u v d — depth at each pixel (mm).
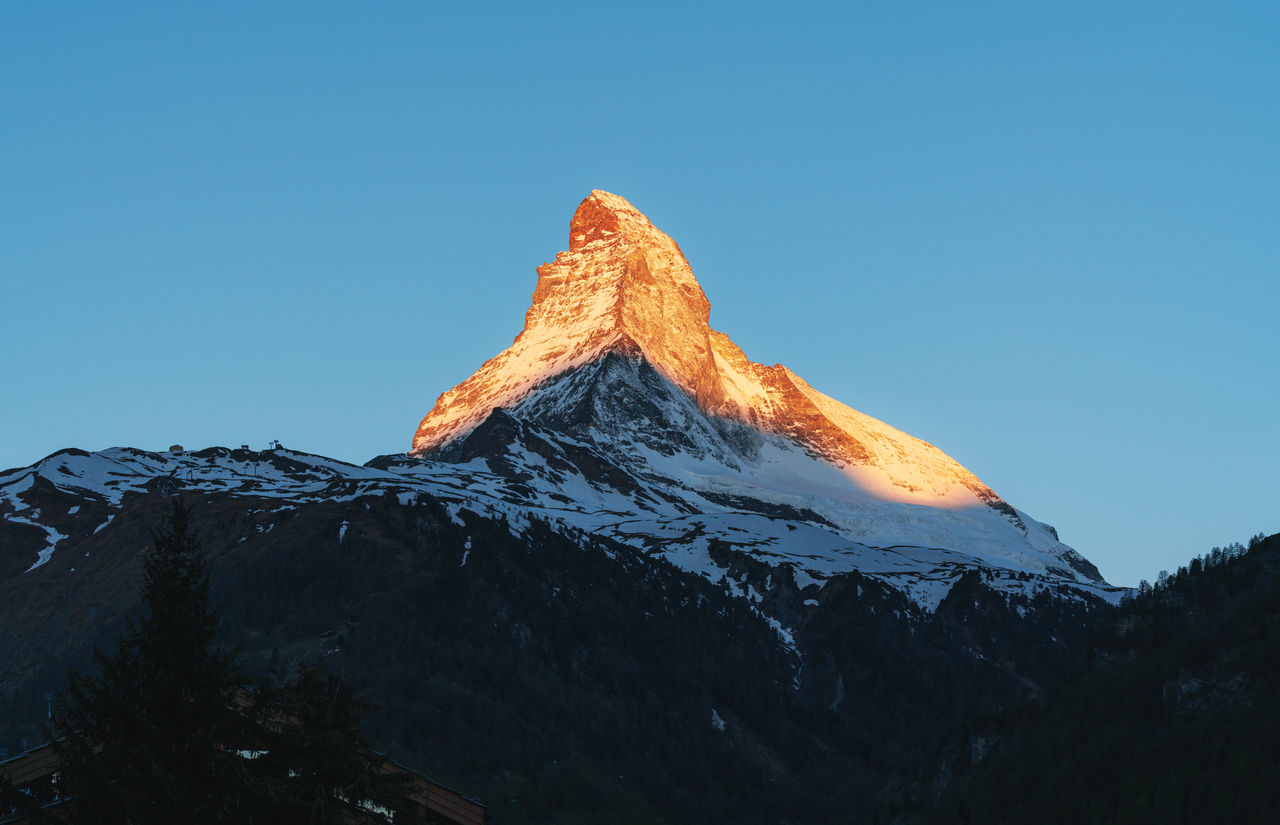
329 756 132250
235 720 130125
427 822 159250
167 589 130250
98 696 126125
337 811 129750
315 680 139375
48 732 126312
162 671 126500
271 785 127562
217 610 131500
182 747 125812
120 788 120500
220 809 122812
